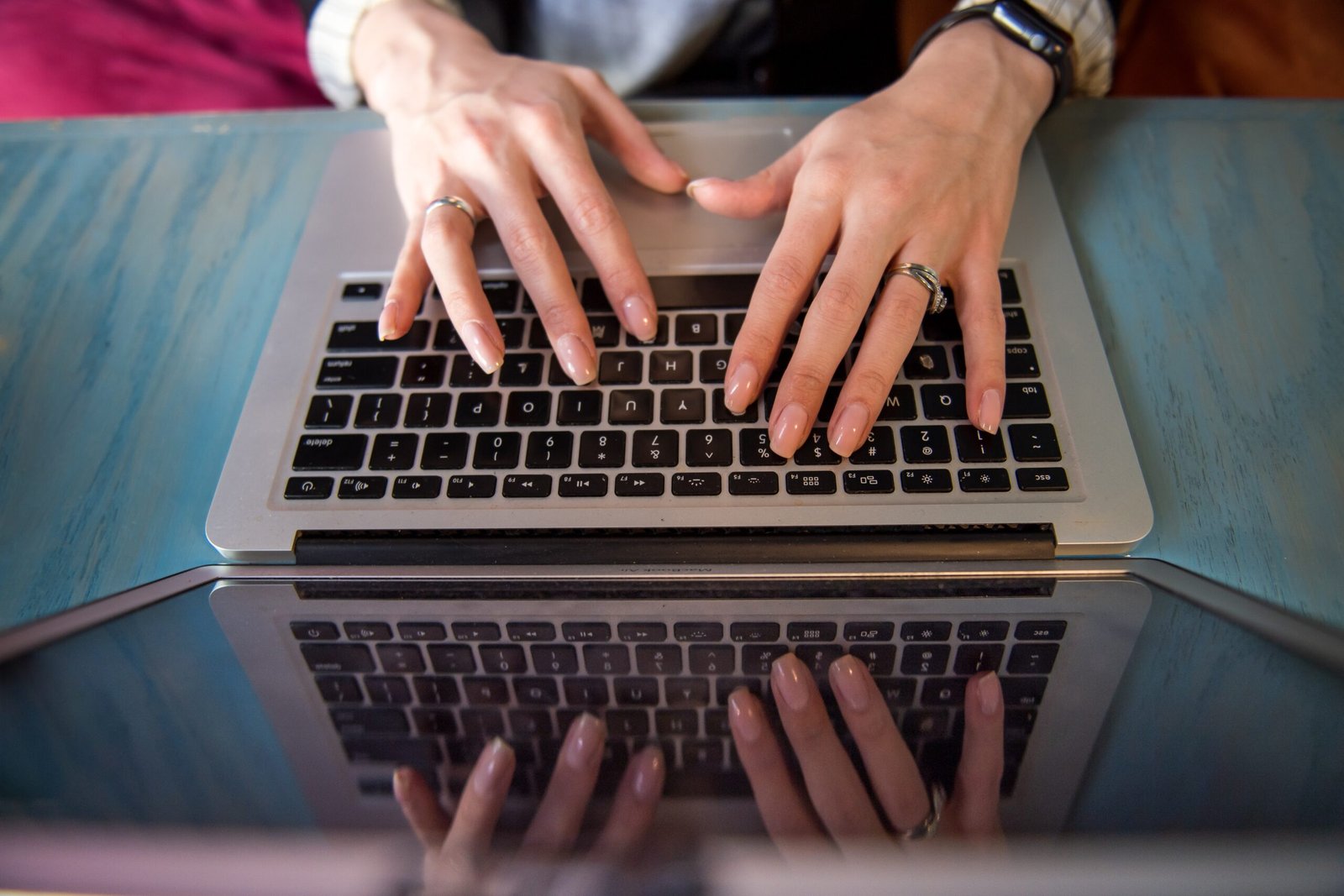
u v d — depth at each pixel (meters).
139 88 0.88
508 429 0.44
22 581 0.41
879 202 0.49
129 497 0.44
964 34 0.61
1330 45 0.79
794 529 0.41
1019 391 0.45
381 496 0.43
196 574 0.41
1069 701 0.31
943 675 0.33
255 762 0.28
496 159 0.53
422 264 0.51
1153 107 0.60
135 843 0.24
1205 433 0.44
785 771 0.27
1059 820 0.24
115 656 0.33
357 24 0.69
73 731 0.28
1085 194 0.55
